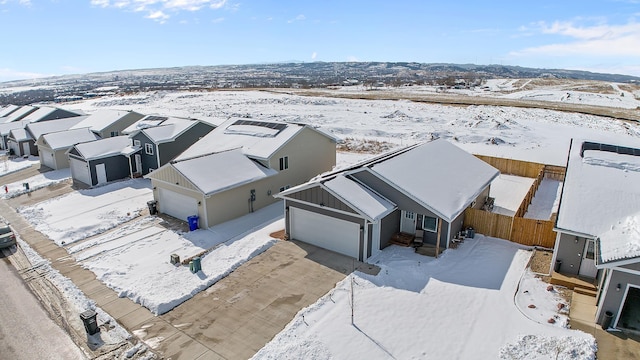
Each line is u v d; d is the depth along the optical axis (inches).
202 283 554.9
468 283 547.2
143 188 1023.0
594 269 530.9
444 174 741.9
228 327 468.8
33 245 698.2
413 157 766.5
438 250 624.1
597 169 622.2
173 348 436.1
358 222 601.0
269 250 654.5
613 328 447.5
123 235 732.0
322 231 652.7
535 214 823.1
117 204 905.5
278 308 502.3
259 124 1027.3
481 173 797.9
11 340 452.4
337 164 1200.8
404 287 538.3
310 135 993.5
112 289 552.1
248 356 423.2
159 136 1084.5
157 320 483.8
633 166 617.9
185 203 781.9
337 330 452.1
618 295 439.5
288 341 436.8
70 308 511.2
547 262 599.5
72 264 625.3
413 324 462.0
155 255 650.8
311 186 639.1
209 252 648.4
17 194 996.6
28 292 548.7
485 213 687.1
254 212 839.1
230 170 818.2
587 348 413.4
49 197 971.9
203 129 1160.2
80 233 745.0
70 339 453.1
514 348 420.5
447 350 421.1
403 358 410.6
